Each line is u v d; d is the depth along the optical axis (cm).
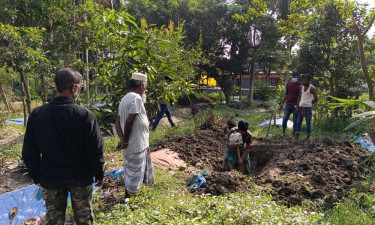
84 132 285
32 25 1216
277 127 1080
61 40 1286
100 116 655
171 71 715
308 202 445
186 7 2131
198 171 621
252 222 320
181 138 817
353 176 516
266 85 2534
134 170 421
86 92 1230
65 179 286
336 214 383
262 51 1889
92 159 291
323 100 1105
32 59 1032
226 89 2194
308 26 1180
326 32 1097
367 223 360
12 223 430
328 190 473
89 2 1264
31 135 286
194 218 338
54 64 1244
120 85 654
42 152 286
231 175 508
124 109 418
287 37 1822
